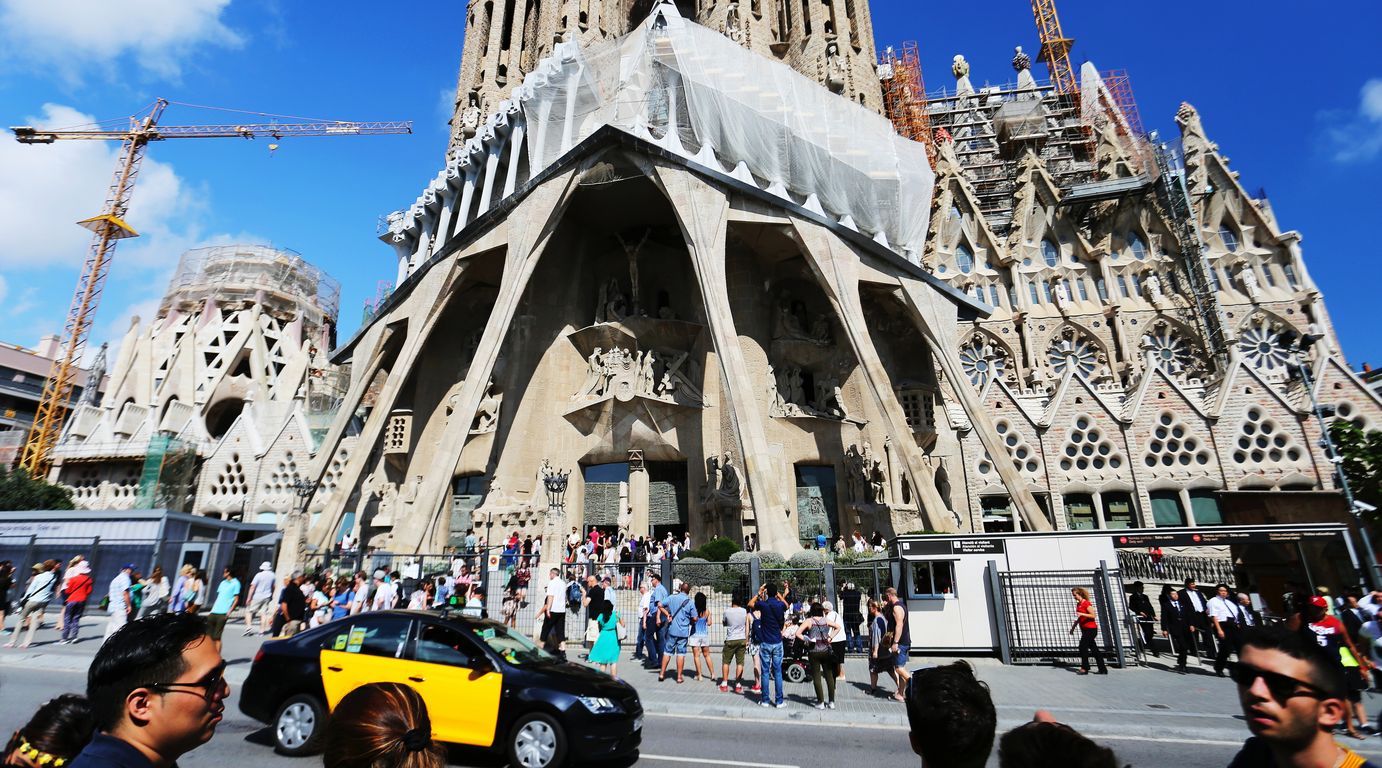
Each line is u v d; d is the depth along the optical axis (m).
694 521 31.31
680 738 9.46
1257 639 2.76
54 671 13.25
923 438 34.97
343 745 1.98
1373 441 20.27
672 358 34.06
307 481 30.28
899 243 34.44
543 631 14.94
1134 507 34.62
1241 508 21.66
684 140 31.59
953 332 32.59
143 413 54.66
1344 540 16.02
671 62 31.47
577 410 33.31
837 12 41.62
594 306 37.16
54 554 24.56
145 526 24.78
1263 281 45.66
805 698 11.95
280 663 8.43
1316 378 34.50
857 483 31.31
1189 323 45.19
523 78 43.41
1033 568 16.83
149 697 2.24
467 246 34.06
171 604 16.12
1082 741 2.25
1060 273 48.19
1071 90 70.12
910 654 16.31
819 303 36.03
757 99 31.72
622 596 20.20
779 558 21.53
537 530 28.48
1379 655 10.15
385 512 37.00
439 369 38.66
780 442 31.75
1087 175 56.72
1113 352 45.62
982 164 60.03
